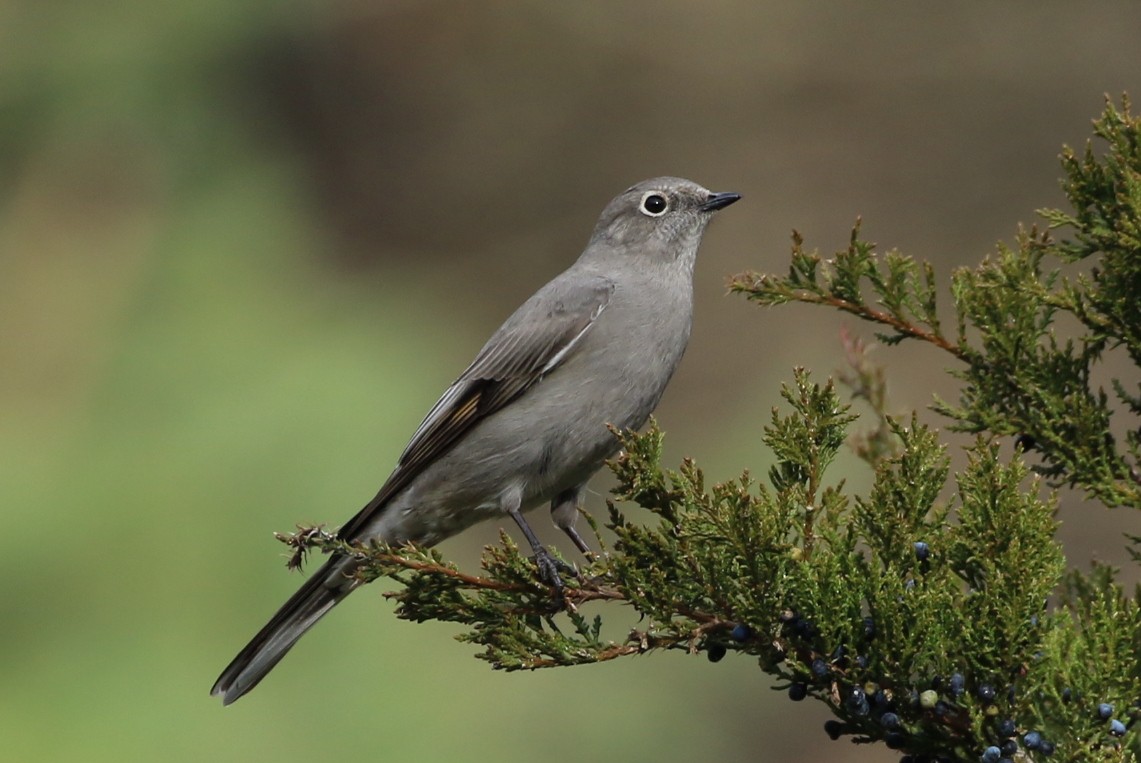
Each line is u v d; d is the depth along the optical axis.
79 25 17.72
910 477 6.90
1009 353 7.80
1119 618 6.67
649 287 10.43
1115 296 7.57
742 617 6.95
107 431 12.16
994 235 22.64
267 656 9.50
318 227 20.38
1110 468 7.63
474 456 9.98
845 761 16.61
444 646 11.69
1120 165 7.50
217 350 13.04
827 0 24.97
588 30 24.92
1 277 15.09
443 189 23.77
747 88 24.52
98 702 10.62
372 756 10.91
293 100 22.88
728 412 20.75
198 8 18.33
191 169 17.42
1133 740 6.77
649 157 24.16
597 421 9.99
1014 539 6.48
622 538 7.12
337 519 11.58
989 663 6.52
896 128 23.94
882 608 6.62
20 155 17.17
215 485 11.62
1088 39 23.98
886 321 8.23
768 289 8.37
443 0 24.52
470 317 22.52
